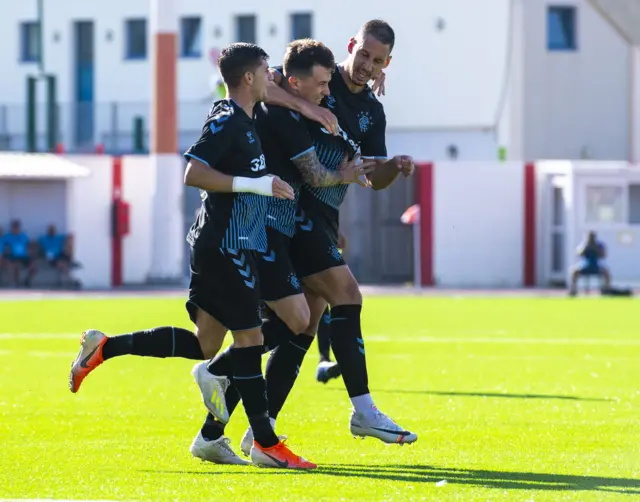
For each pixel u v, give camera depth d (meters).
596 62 127.69
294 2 128.88
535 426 24.88
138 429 24.45
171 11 99.19
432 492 17.39
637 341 48.03
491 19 125.38
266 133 21.14
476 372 36.19
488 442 22.70
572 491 17.47
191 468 19.70
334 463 20.30
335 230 21.94
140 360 40.12
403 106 127.19
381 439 21.14
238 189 19.17
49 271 101.31
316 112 20.89
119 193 101.56
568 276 98.44
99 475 18.89
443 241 103.50
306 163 20.95
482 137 126.12
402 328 55.06
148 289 97.06
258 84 19.77
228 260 19.53
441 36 126.12
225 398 20.47
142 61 132.00
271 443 19.83
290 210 21.00
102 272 101.31
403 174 22.47
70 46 133.75
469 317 63.00
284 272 20.72
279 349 21.58
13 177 98.62
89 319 59.94
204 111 128.50
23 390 31.47
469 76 125.81
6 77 135.00
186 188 106.31
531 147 126.69
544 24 126.19
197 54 131.38
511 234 103.38
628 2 126.81
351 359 21.20
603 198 98.38
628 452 21.45
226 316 19.69
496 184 103.06
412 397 30.02
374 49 21.52
